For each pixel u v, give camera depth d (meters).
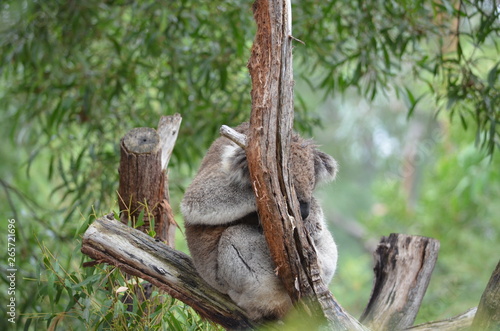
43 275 8.11
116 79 11.78
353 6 11.02
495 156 16.73
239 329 6.67
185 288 6.75
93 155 11.35
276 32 5.75
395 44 10.45
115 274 7.18
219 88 11.76
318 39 11.80
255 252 6.66
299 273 5.97
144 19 11.52
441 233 18.83
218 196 6.80
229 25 11.20
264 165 5.73
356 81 10.84
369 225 21.00
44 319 7.79
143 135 7.57
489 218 18.75
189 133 11.87
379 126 27.30
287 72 5.77
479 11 9.63
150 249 6.87
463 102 12.08
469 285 16.67
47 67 12.84
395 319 7.71
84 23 11.91
